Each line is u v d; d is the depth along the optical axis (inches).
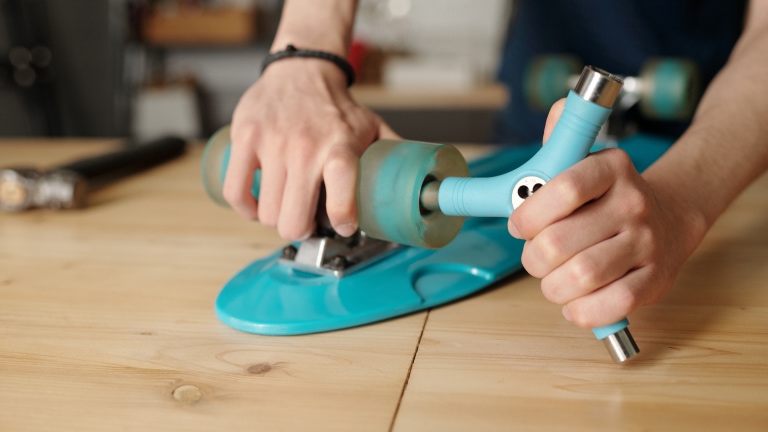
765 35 27.8
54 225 36.8
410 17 129.2
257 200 27.5
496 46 127.8
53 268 30.1
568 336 22.0
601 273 18.1
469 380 19.2
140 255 31.5
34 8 134.8
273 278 26.0
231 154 26.1
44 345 22.4
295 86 28.0
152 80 133.4
